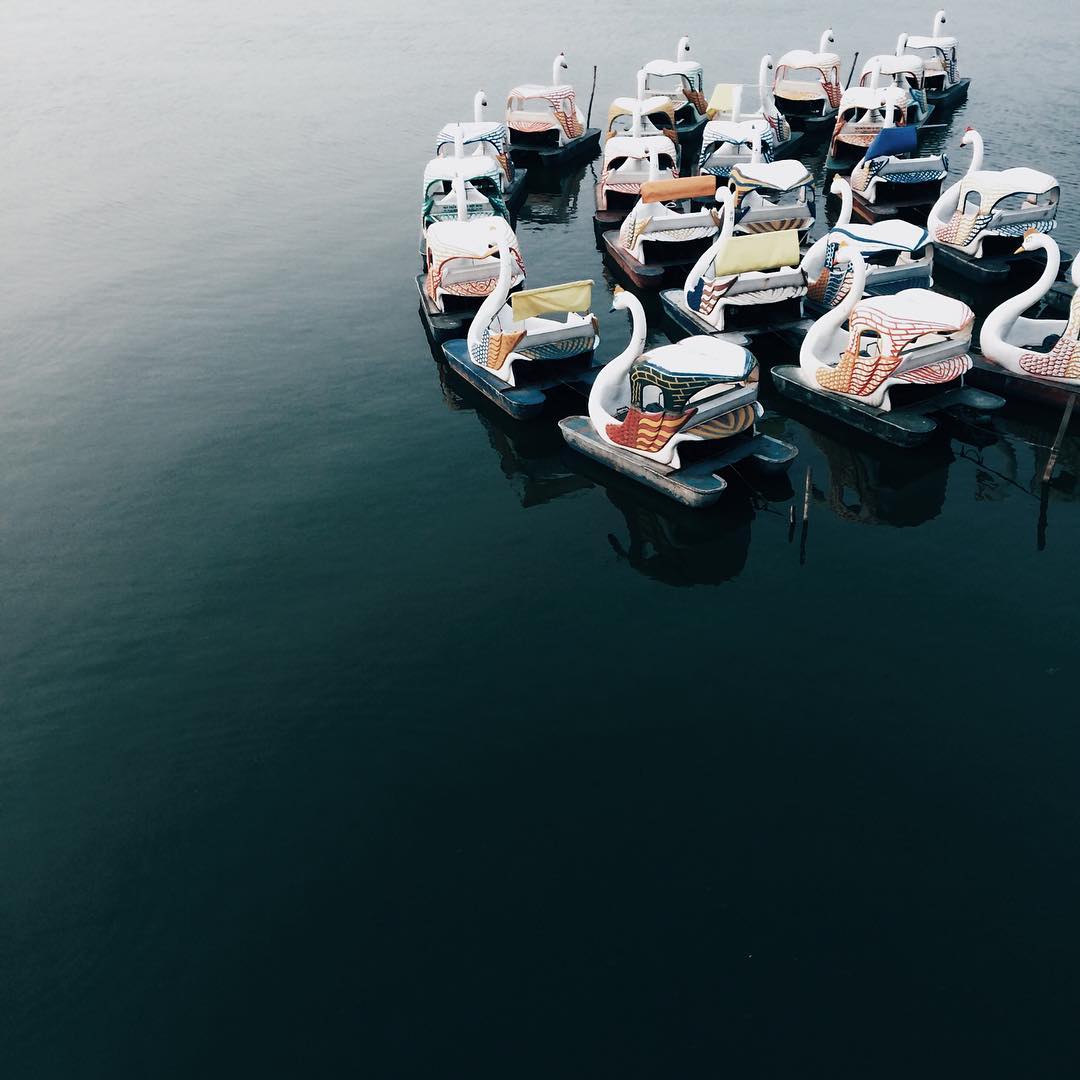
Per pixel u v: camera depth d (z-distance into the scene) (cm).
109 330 2334
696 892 962
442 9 7031
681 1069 809
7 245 2881
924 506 1570
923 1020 842
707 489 1521
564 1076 809
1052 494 1590
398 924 943
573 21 6303
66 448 1830
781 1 6819
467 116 4216
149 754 1153
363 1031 850
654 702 1202
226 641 1327
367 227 2984
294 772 1122
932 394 1759
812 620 1331
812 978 879
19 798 1099
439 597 1402
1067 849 995
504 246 1952
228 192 3328
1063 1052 813
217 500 1653
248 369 2130
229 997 884
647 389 1772
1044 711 1164
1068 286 2283
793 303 2094
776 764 1109
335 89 4750
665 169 3023
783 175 2425
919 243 2086
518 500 1633
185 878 1001
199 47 5878
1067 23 5838
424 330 2305
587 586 1417
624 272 2591
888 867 982
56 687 1256
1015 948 901
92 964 920
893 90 3228
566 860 1002
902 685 1213
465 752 1140
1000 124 3791
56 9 7519
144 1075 827
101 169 3588
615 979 884
